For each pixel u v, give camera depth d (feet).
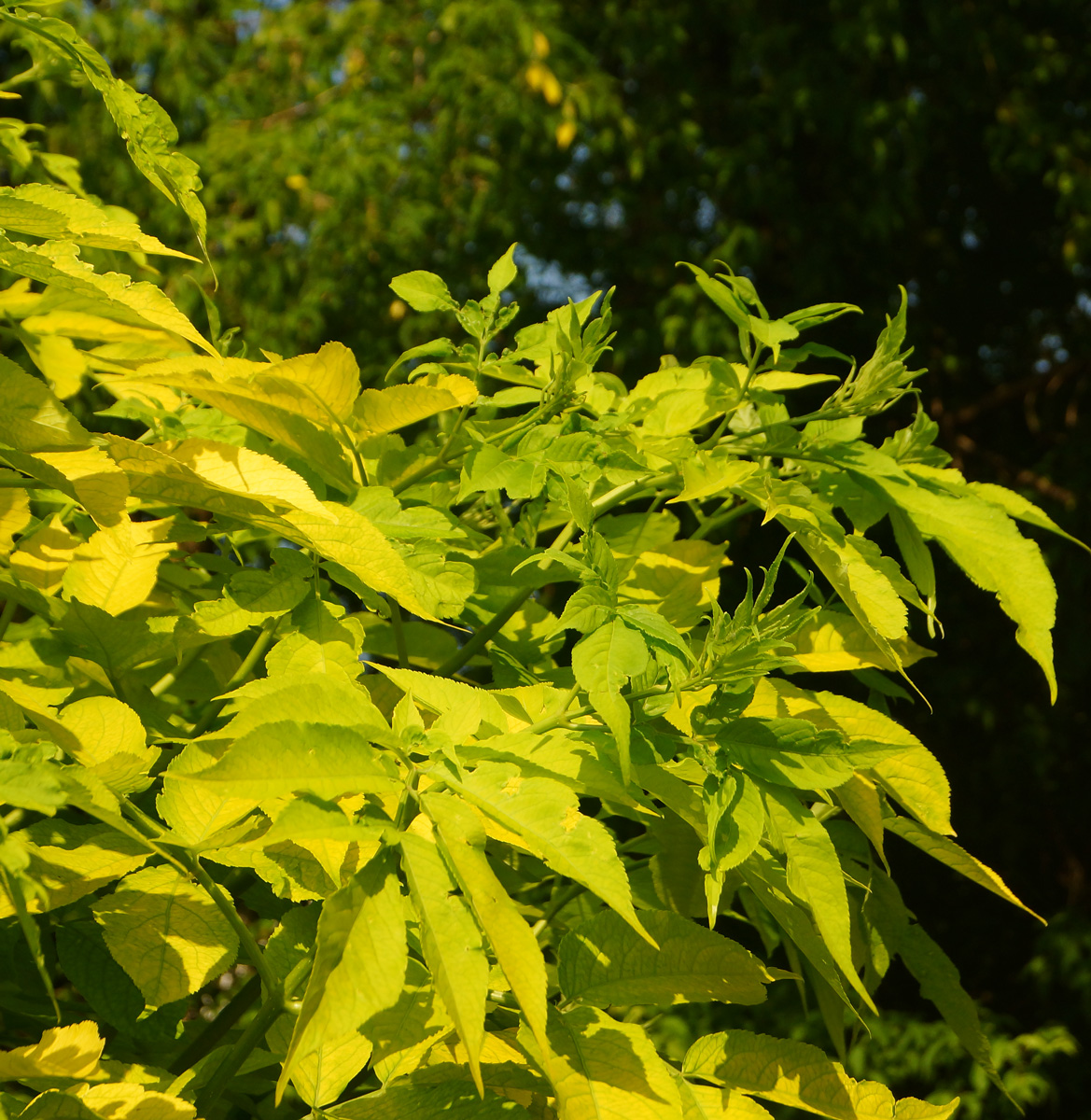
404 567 4.13
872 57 20.97
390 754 3.73
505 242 22.77
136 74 22.85
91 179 21.49
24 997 4.44
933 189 23.49
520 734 3.90
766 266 22.39
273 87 24.21
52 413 3.84
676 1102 3.86
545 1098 4.09
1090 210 21.18
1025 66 22.38
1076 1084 18.71
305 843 3.84
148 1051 4.45
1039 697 20.65
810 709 4.34
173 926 4.11
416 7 23.89
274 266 21.65
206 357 4.46
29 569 4.68
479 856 3.62
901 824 4.52
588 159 23.50
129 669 4.66
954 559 4.56
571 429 4.65
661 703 3.98
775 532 18.08
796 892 3.86
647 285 22.70
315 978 3.49
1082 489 20.25
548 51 21.42
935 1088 17.70
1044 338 24.32
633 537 5.07
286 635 4.34
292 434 4.56
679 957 4.07
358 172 21.18
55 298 4.52
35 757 3.58
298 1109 4.46
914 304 22.68
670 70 23.11
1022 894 21.11
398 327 22.53
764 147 21.38
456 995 3.48
